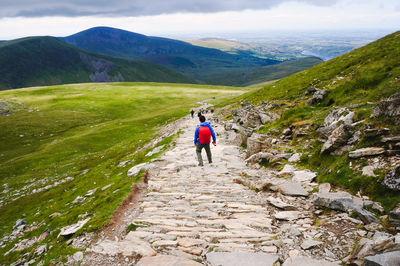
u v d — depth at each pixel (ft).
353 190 22.50
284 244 16.83
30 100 363.15
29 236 43.24
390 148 23.25
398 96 26.81
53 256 22.12
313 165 32.45
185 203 27.12
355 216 18.76
